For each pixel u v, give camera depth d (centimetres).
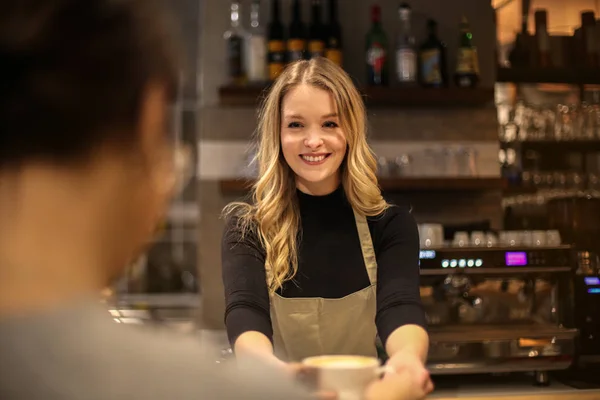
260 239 173
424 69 331
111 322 41
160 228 50
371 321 179
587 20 346
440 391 259
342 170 181
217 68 340
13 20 38
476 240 309
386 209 177
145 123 42
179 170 49
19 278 40
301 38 326
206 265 335
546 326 281
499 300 285
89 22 39
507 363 265
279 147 177
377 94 320
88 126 40
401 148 347
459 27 346
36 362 38
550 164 344
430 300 284
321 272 177
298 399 42
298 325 178
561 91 349
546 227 336
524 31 348
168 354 41
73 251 41
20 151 39
